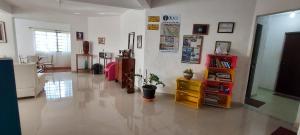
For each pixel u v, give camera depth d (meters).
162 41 4.13
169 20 4.02
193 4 3.83
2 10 4.61
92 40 6.98
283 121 3.05
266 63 5.01
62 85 4.95
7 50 5.41
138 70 4.71
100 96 4.04
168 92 4.30
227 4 3.62
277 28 4.70
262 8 3.34
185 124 2.79
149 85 3.94
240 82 3.77
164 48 4.14
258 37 3.72
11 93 1.69
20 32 7.19
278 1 3.06
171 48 4.11
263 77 5.16
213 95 3.72
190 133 2.52
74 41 6.83
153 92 3.78
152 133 2.47
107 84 5.18
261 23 3.70
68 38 8.13
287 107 3.81
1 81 1.63
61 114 2.97
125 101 3.76
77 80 5.63
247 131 2.66
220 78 3.59
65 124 2.61
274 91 4.96
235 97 3.86
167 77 4.25
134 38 4.95
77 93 4.22
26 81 3.65
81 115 2.96
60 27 7.89
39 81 4.08
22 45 7.29
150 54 4.26
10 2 4.66
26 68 3.60
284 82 4.74
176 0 3.93
